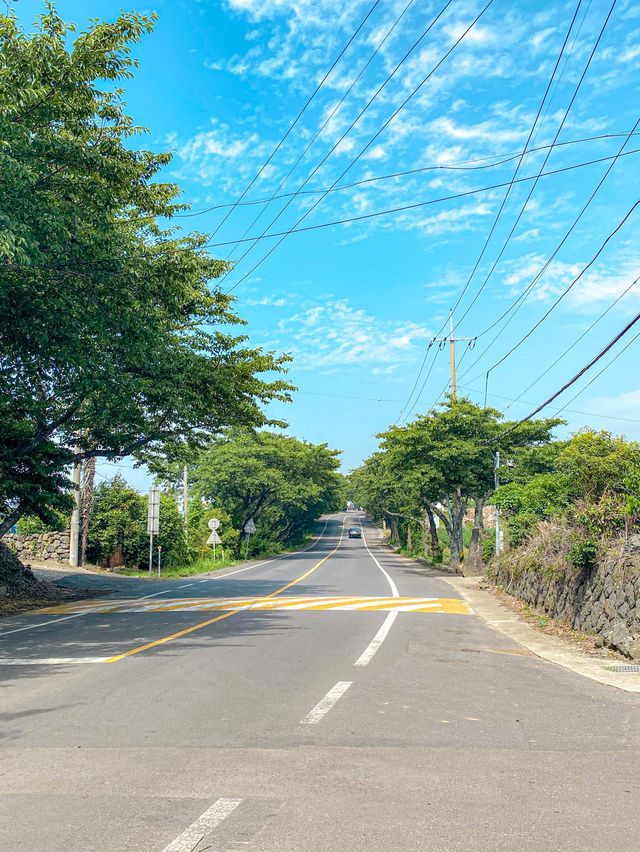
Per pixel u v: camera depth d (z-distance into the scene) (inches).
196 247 738.8
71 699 307.9
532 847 161.3
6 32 417.4
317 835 167.2
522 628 584.1
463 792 196.2
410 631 531.2
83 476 1262.3
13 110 410.0
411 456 1355.8
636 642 435.2
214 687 330.0
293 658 406.6
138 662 393.7
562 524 633.0
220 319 807.1
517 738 252.1
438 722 272.4
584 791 197.8
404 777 208.2
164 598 802.8
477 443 1293.1
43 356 614.9
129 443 848.9
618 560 494.6
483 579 1074.7
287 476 2316.7
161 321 597.0
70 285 525.3
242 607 687.7
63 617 628.4
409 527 2279.8
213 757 226.2
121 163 471.5
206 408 809.5
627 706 306.3
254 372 836.6
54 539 1300.4
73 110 451.8
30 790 197.6
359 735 252.4
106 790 197.2
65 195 479.2
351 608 685.3
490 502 1111.0
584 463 604.4
